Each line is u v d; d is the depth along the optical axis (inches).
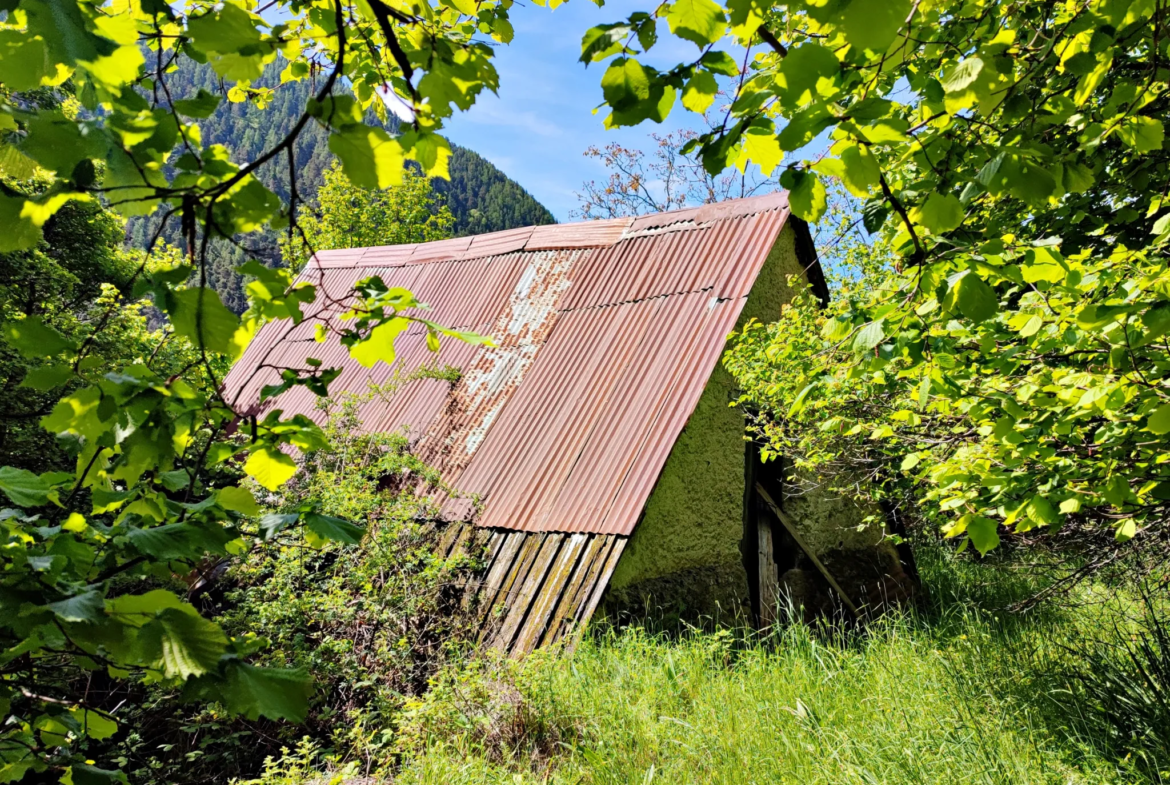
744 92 73.2
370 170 48.9
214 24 51.1
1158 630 198.4
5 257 367.2
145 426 55.4
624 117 68.0
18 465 292.8
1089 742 174.2
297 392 445.7
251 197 47.5
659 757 178.5
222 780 225.5
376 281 61.7
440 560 274.7
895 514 335.9
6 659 50.8
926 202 76.5
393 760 195.5
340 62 47.5
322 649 253.4
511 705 198.8
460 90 66.8
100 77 45.3
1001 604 326.3
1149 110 159.6
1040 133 126.3
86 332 347.9
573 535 265.4
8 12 41.3
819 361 207.5
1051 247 109.7
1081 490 128.1
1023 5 109.7
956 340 133.5
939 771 165.8
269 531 60.7
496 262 438.3
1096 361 132.5
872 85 85.4
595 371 325.1
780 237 344.5
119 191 44.6
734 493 312.3
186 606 51.0
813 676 222.1
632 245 376.5
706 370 286.5
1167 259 126.7
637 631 246.7
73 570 58.7
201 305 48.2
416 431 363.3
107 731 64.4
